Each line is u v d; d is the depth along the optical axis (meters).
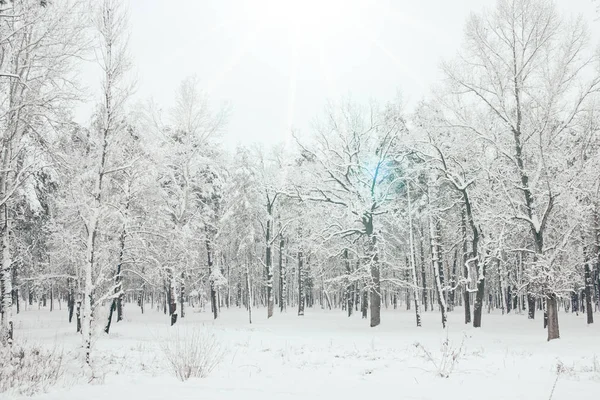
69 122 15.79
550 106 21.56
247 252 42.06
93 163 15.10
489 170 24.73
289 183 34.53
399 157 31.45
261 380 9.47
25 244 24.05
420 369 11.30
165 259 27.17
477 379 9.80
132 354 14.16
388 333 25.50
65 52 15.23
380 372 10.85
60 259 24.14
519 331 25.69
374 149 32.47
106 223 15.42
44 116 14.97
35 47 14.97
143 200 25.27
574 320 32.91
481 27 23.94
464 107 25.88
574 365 12.37
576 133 23.67
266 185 40.47
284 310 53.81
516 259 35.12
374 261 30.45
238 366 11.78
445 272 46.94
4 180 15.63
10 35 13.02
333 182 33.88
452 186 28.72
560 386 8.83
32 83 15.14
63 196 19.66
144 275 27.03
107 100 14.11
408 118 31.84
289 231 46.22
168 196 30.72
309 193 33.25
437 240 35.84
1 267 16.64
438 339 21.98
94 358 12.20
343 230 31.81
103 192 14.87
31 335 21.91
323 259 38.31
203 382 9.01
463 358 13.91
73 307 37.28
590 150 23.03
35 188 20.25
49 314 45.72
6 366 9.94
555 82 21.64
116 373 10.51
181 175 31.36
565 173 21.56
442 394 8.02
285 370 11.20
